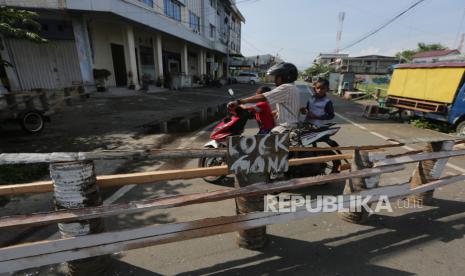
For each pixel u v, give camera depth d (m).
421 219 3.09
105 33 15.56
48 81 13.44
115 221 2.97
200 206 3.34
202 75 28.14
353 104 16.73
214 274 2.23
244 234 2.49
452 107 8.27
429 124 9.20
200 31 26.80
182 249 2.54
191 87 23.89
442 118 8.60
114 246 1.89
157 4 17.62
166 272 2.25
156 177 2.08
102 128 7.52
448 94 8.39
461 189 3.93
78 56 13.18
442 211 3.28
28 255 1.73
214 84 28.62
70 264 2.06
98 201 1.96
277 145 2.17
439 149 3.21
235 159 2.08
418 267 2.32
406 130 8.73
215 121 9.09
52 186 1.87
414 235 2.79
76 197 1.82
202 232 2.08
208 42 27.44
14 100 6.31
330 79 30.77
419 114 9.52
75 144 5.95
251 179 2.25
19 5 11.18
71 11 11.98
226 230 2.13
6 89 11.28
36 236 2.69
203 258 2.42
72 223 1.86
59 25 13.09
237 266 2.32
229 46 40.47
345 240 2.70
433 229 2.90
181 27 20.25
